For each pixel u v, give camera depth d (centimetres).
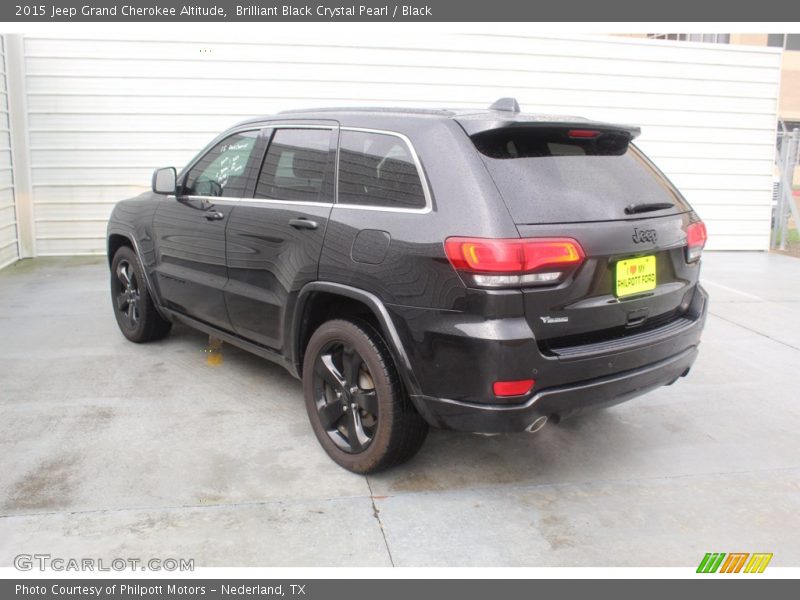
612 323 300
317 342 341
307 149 360
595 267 286
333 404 339
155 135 842
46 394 425
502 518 302
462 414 284
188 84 835
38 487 316
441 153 293
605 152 329
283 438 372
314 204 343
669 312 336
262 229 370
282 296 358
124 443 362
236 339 419
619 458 359
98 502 305
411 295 289
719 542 288
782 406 431
